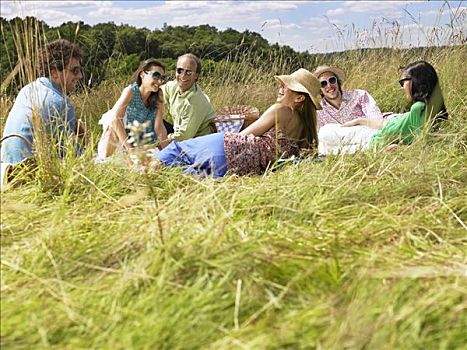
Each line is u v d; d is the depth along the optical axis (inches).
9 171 165.6
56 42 189.5
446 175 167.5
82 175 147.6
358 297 99.7
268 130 195.8
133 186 157.3
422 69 216.5
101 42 345.4
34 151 161.0
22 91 175.8
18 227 133.6
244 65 370.9
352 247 121.1
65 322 97.3
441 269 110.7
